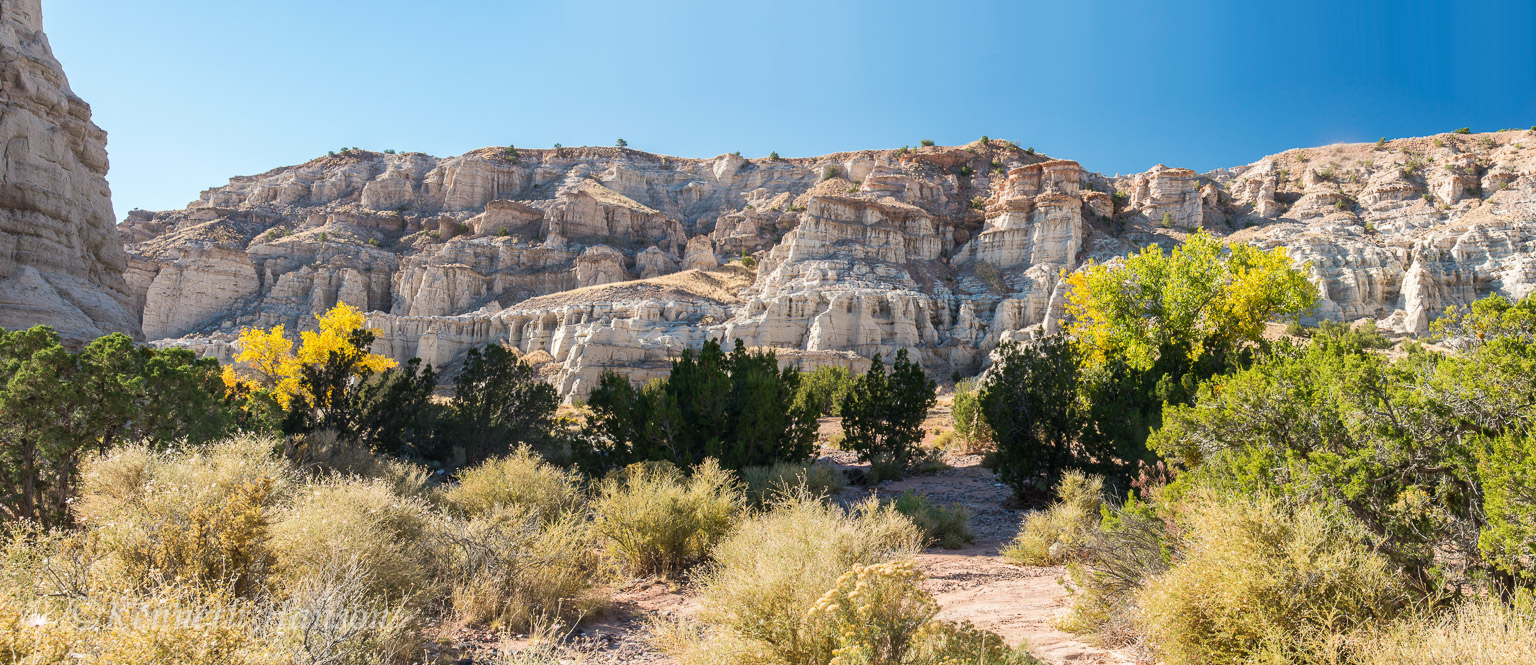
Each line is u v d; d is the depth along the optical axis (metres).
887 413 22.36
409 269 107.69
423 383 23.62
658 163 175.12
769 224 134.75
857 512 10.74
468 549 7.16
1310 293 21.09
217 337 84.50
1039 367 16.84
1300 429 6.55
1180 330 21.69
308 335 23.05
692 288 99.19
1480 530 5.02
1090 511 11.59
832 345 81.44
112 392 10.97
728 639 4.86
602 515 9.51
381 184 149.50
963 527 12.18
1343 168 129.88
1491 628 3.77
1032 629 6.38
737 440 16.55
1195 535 5.36
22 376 10.45
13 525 5.75
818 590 4.86
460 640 5.82
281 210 147.25
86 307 34.38
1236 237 97.00
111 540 5.25
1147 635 5.23
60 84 38.12
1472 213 89.56
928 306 88.44
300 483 8.76
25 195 33.72
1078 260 97.31
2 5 37.41
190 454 8.53
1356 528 5.20
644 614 7.20
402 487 11.73
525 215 132.12
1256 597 4.58
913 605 4.54
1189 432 7.82
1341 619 4.39
